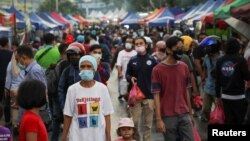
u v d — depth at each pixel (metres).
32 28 55.72
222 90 14.49
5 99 18.09
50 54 17.56
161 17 58.41
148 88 14.98
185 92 11.80
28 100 7.96
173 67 11.67
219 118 14.32
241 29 21.78
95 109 10.38
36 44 32.44
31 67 13.86
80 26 95.75
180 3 79.00
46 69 17.44
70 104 10.45
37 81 8.15
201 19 32.31
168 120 11.64
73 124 10.38
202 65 19.64
